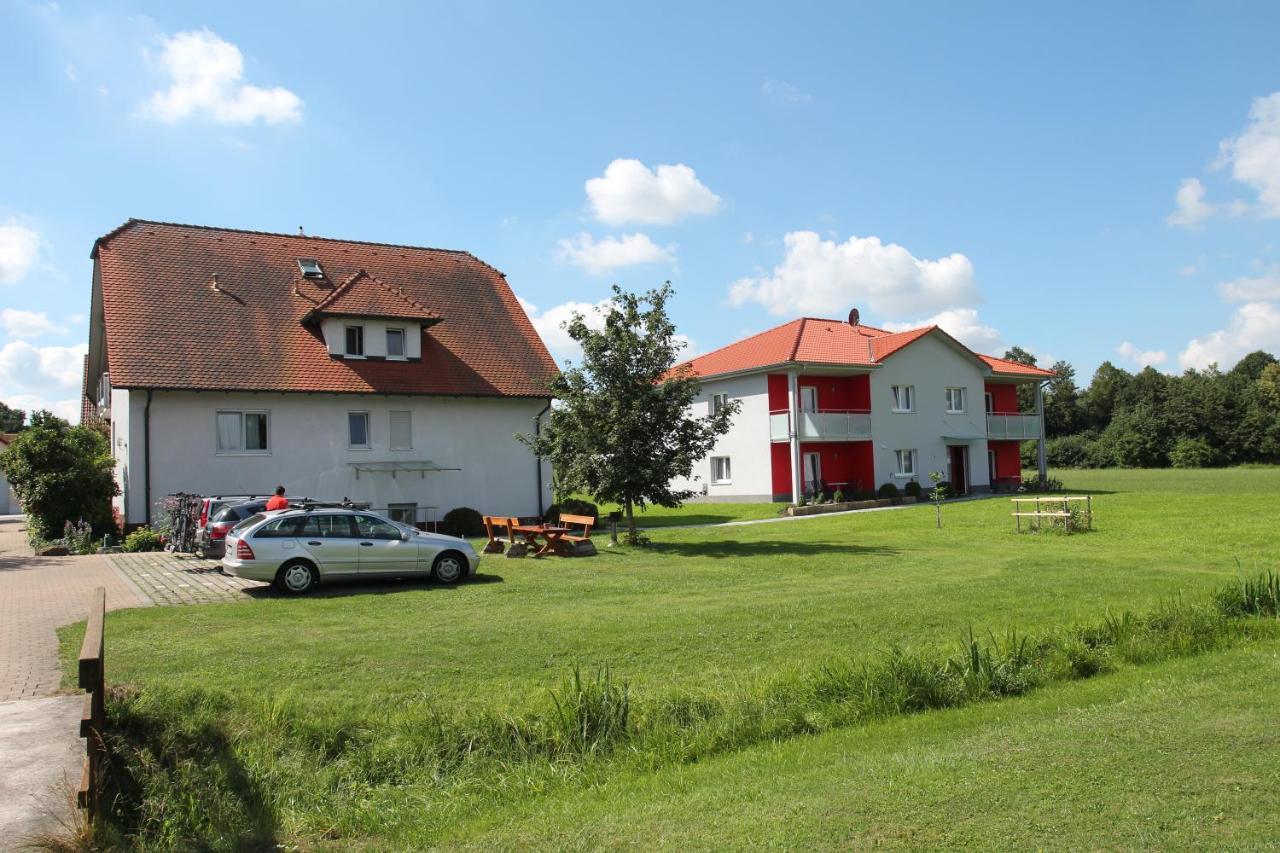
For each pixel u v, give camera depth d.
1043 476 48.12
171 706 7.81
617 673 9.66
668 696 8.52
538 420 30.22
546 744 7.73
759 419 40.84
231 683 9.10
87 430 27.48
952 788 5.68
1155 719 7.01
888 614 12.59
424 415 28.34
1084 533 24.16
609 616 12.84
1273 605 11.93
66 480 25.22
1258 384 93.19
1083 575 16.25
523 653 10.49
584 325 22.66
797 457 38.31
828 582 16.14
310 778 7.09
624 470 21.94
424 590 15.61
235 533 15.59
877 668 8.91
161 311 26.16
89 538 23.89
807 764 6.69
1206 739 6.37
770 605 13.52
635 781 6.79
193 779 6.67
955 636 11.16
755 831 5.25
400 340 28.73
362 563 15.82
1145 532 23.72
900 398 42.59
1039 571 17.00
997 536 24.41
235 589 15.75
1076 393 110.38
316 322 27.83
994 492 45.94
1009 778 5.79
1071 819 5.06
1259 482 49.31
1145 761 5.96
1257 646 10.19
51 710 7.64
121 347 24.45
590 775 7.03
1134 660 9.91
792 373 39.00
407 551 16.22
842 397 42.59
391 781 7.21
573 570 18.41
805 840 5.04
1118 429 88.12
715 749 7.49
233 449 25.41
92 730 5.69
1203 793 5.34
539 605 13.97
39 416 26.38
